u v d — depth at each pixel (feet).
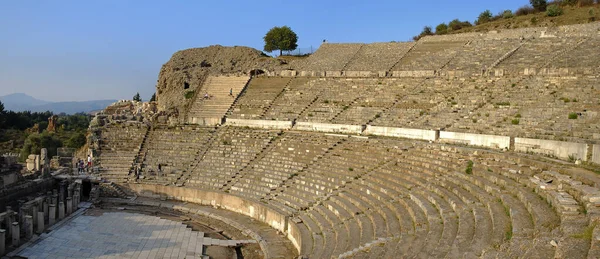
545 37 164.04
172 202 133.08
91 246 93.81
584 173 67.51
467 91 134.51
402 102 143.74
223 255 92.73
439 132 115.85
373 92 157.17
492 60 157.79
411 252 58.03
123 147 157.99
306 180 118.52
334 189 107.55
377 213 86.02
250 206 118.93
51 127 326.85
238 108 177.47
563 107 104.78
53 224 107.65
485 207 67.77
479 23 260.21
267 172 130.93
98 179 138.92
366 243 71.00
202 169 142.72
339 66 193.36
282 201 114.21
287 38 263.90
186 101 195.83
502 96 123.34
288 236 102.27
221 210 125.08
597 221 45.83
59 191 127.34
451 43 191.21
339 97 161.79
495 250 48.49
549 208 57.52
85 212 120.57
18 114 365.20
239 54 232.12
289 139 144.97
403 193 88.53
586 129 91.25
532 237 48.75
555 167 74.43
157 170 145.07
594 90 107.65
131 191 139.03
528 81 125.90
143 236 101.71
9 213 95.35
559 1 226.17
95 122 169.89
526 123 104.47
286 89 181.16
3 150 248.32
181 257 89.25
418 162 104.68
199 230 108.78
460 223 62.49
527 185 69.56
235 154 146.10
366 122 140.56
